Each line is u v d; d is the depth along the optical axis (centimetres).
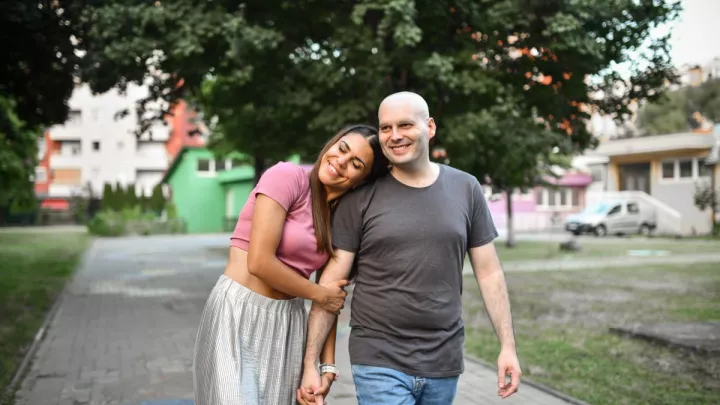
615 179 4169
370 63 1071
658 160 3900
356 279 285
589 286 1323
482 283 295
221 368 261
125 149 6356
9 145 2092
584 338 804
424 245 271
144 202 4581
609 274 1539
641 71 1227
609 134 4650
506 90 1138
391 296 272
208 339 271
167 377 625
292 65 1159
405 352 271
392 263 272
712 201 3369
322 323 284
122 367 665
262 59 1117
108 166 6353
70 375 631
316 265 279
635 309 1032
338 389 580
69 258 1994
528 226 4275
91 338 817
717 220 3509
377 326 274
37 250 2303
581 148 1329
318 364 287
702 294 1202
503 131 1136
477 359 700
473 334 841
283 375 276
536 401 544
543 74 1189
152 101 1272
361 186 282
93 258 2073
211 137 2370
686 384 589
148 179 6431
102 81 1123
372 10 1095
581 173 4394
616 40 1152
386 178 282
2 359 678
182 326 903
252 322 271
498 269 295
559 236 3428
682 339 735
